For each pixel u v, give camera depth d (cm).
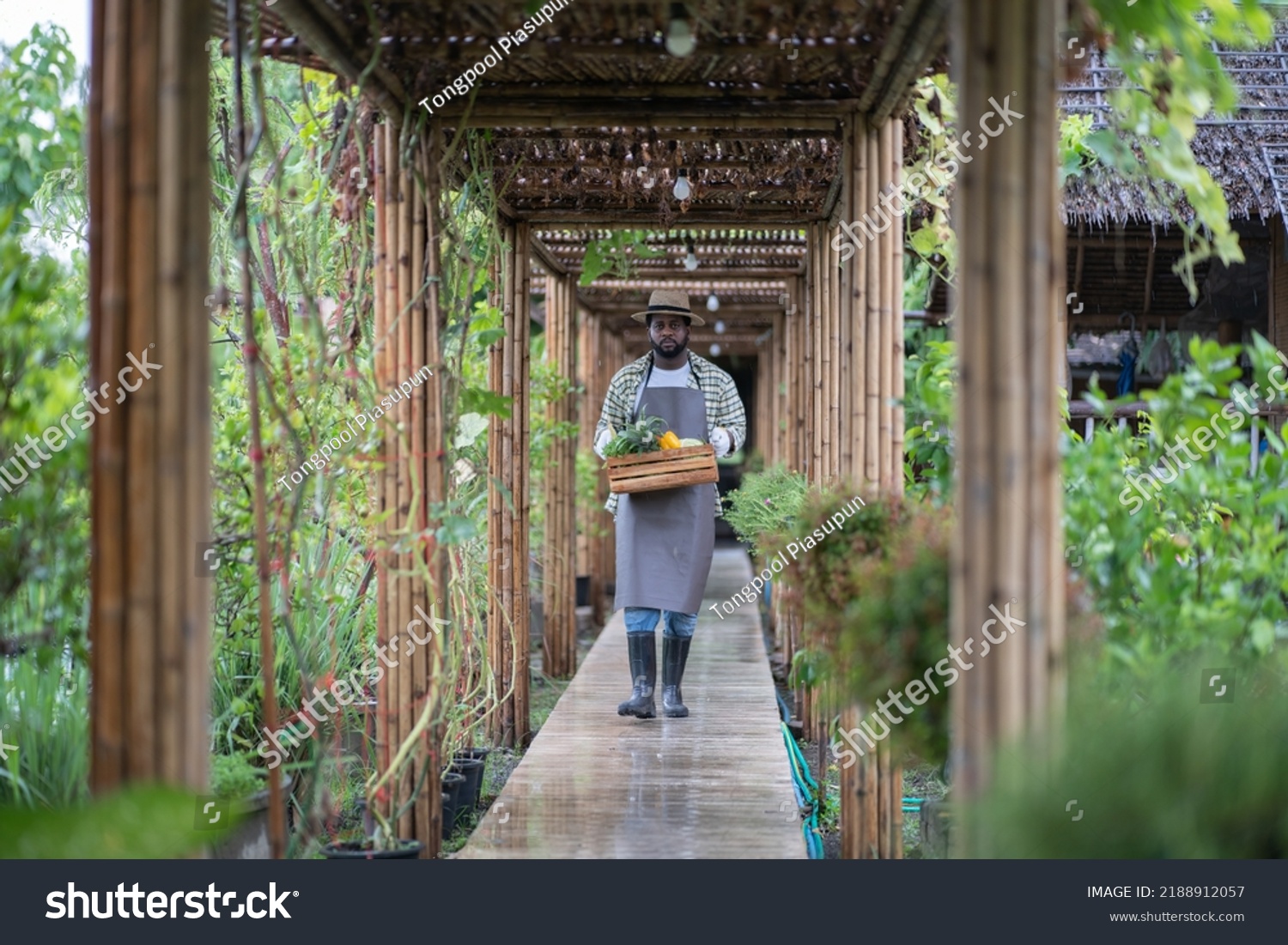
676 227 680
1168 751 272
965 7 270
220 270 568
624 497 645
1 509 347
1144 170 511
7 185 605
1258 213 750
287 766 394
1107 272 928
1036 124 265
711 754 566
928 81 466
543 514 1090
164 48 266
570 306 948
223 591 449
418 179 431
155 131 265
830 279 643
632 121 456
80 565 362
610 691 743
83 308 417
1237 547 367
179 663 266
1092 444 362
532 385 912
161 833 249
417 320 425
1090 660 298
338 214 513
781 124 453
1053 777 264
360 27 385
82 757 361
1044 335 264
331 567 537
